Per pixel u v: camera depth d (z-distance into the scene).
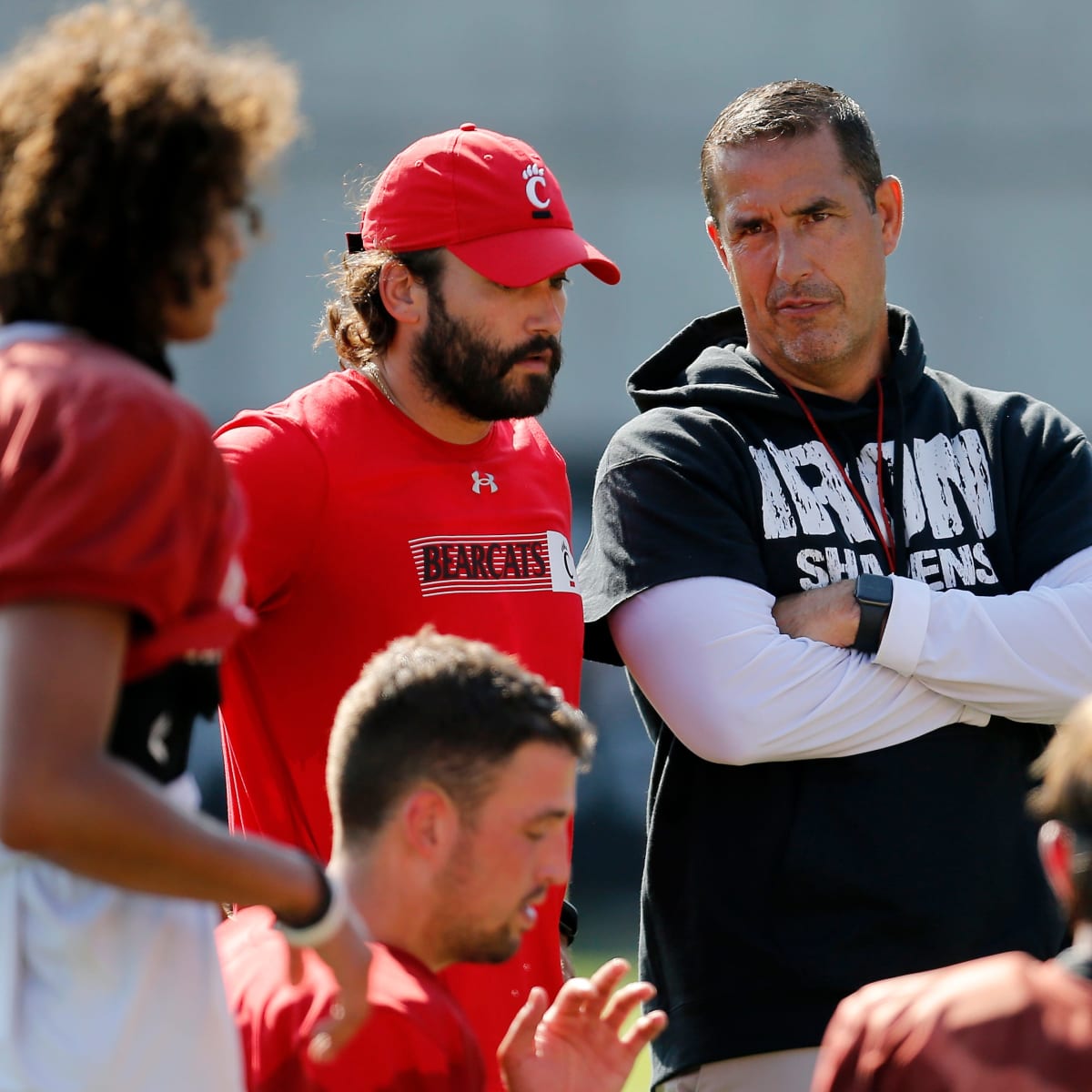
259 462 10.61
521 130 65.94
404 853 7.96
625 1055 8.79
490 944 8.11
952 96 67.75
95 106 6.79
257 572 10.51
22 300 6.94
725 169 12.67
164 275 6.95
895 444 12.45
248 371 62.78
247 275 62.72
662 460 12.12
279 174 7.65
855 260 12.45
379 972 7.76
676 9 66.38
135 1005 6.73
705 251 65.75
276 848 6.70
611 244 65.62
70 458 6.27
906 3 67.19
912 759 11.52
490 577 11.18
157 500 6.36
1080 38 67.50
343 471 10.87
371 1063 7.47
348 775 8.09
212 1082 7.02
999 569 12.41
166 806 6.32
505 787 7.95
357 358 11.60
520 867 8.01
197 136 6.90
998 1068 6.61
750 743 11.36
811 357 12.43
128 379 6.53
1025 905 11.66
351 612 10.74
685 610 11.67
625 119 66.25
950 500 12.41
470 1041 7.84
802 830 11.39
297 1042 7.60
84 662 6.17
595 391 64.69
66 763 6.08
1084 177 67.69
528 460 12.02
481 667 8.16
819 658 11.46
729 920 11.52
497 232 11.17
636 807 35.72
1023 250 67.56
